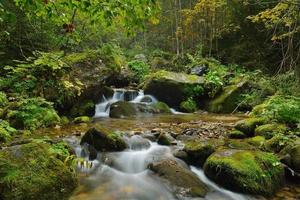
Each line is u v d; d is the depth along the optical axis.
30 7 2.83
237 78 12.00
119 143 5.56
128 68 14.50
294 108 6.37
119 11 2.83
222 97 10.51
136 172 4.95
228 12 17.42
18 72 8.18
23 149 4.11
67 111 8.62
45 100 7.65
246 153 4.82
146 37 28.23
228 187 4.41
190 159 5.19
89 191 4.23
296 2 8.03
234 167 4.41
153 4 2.92
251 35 15.93
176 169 4.72
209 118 8.99
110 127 7.38
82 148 5.54
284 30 11.18
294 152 5.02
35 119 6.88
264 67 14.23
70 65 9.05
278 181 4.59
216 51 17.61
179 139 6.28
